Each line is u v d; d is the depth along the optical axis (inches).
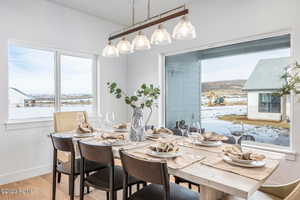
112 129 101.3
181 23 69.9
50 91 124.8
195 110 128.5
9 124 103.7
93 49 140.3
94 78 146.9
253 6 98.2
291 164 87.0
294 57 86.4
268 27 93.7
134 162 48.4
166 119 144.0
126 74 164.9
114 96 156.0
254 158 51.2
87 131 87.9
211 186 41.7
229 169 47.5
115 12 134.3
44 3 116.0
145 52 149.8
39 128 115.6
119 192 89.8
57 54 127.3
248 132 107.0
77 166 79.9
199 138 73.0
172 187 60.7
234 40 107.3
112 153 58.8
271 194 57.2
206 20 115.4
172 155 55.9
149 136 85.8
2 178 102.0
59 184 102.8
